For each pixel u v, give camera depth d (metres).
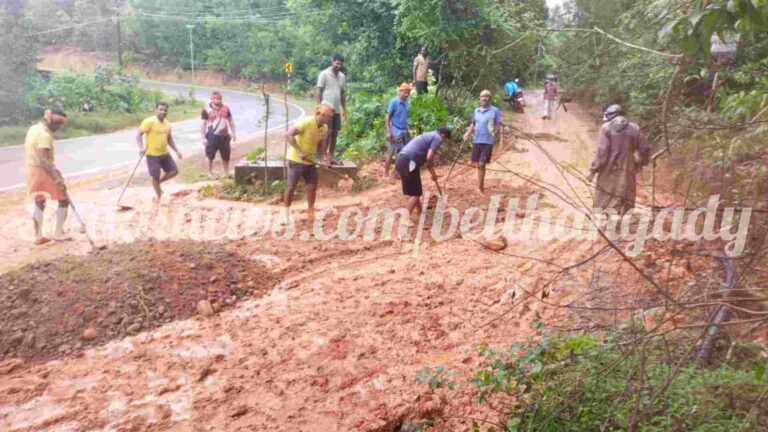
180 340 5.15
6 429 3.94
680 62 2.71
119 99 28.34
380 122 13.51
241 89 49.72
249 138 18.88
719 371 3.49
